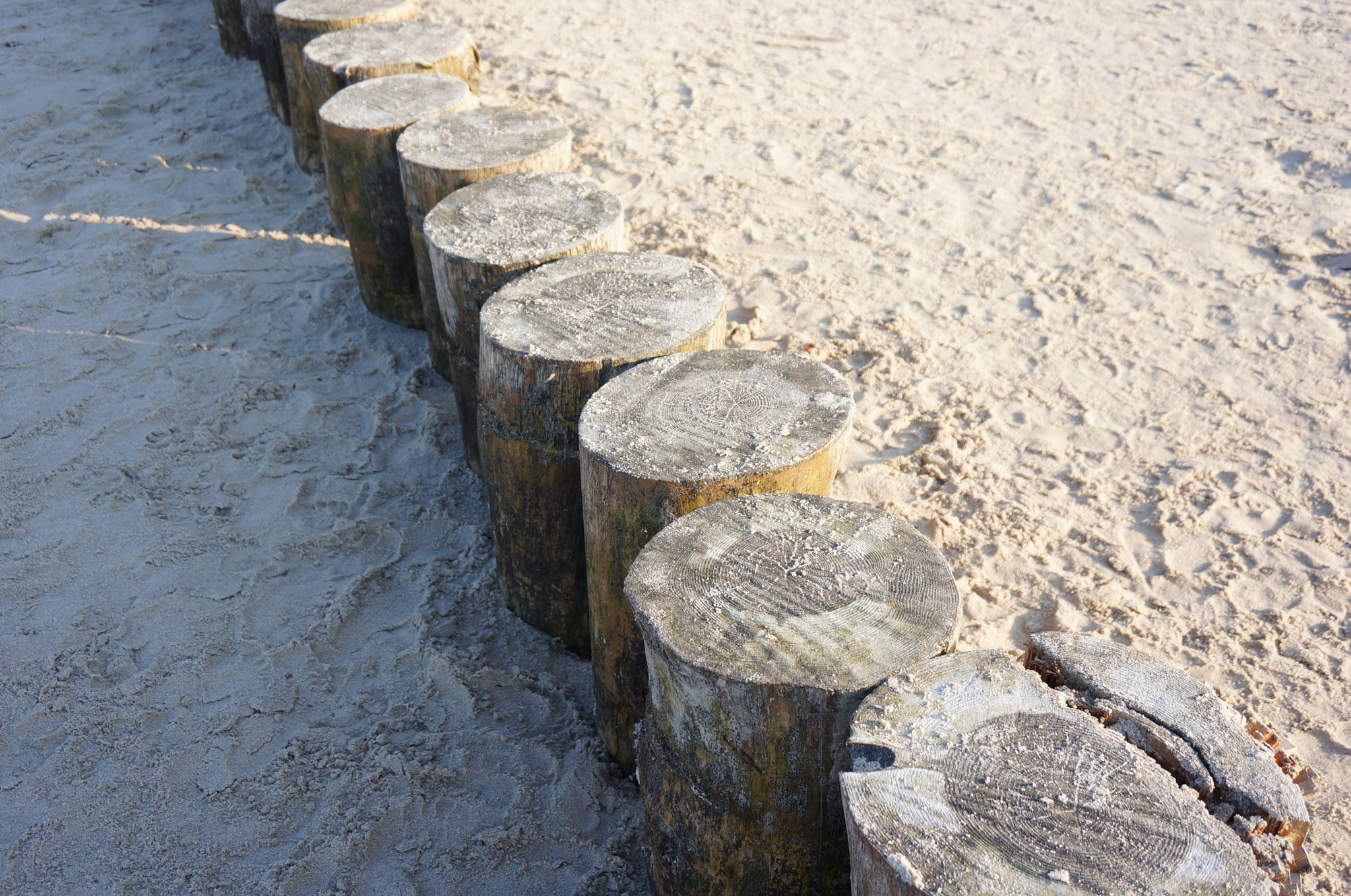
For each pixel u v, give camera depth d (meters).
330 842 2.66
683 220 5.29
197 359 4.88
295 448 4.30
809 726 1.83
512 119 4.62
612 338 2.91
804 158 5.93
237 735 3.00
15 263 5.65
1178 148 5.75
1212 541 3.23
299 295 5.41
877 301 4.60
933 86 6.86
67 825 2.75
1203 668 2.79
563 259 3.43
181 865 2.63
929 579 2.03
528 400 2.89
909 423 3.88
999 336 4.32
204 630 3.39
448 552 3.74
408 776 2.82
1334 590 3.02
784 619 1.95
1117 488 3.49
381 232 4.83
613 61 7.46
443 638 3.33
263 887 2.56
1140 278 4.62
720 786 2.00
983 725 1.68
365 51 5.52
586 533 2.65
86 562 3.70
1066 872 1.41
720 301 3.14
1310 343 4.08
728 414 2.57
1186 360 4.07
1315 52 6.94
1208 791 1.60
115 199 6.25
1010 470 3.61
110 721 3.06
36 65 8.00
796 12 8.46
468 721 3.01
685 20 8.35
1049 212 5.22
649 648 2.04
